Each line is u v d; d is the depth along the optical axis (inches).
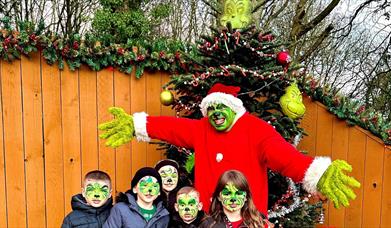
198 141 119.2
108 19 185.2
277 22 309.1
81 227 101.0
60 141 146.0
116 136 121.9
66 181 148.4
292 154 107.3
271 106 130.5
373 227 151.9
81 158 149.9
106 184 104.4
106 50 145.3
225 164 113.2
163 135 122.3
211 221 94.6
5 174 138.9
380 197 149.9
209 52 130.0
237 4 132.5
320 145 157.5
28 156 141.6
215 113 111.7
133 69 153.3
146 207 103.6
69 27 287.6
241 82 126.7
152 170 103.6
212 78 126.7
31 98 140.2
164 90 136.9
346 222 156.2
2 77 135.3
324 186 101.5
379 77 258.1
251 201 96.7
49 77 142.0
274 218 139.0
